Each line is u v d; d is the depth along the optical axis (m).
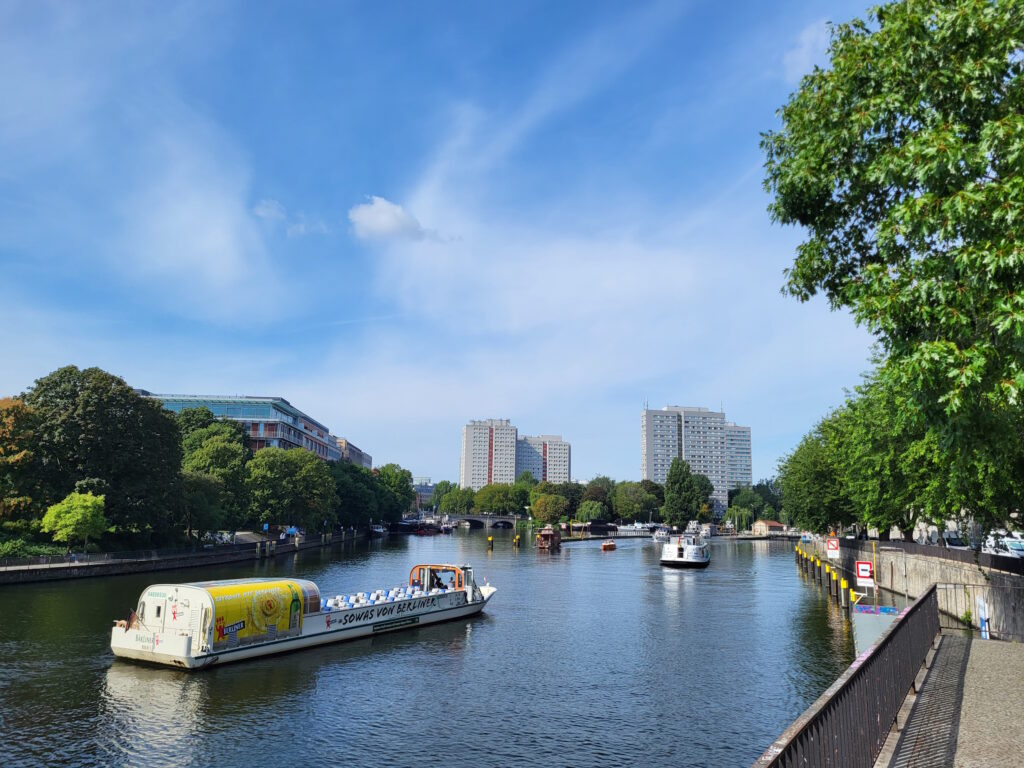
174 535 87.56
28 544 66.56
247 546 96.12
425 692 29.95
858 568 46.47
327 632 38.84
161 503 78.62
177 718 26.12
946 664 17.64
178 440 85.19
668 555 95.44
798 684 31.22
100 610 46.12
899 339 14.02
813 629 44.62
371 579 70.75
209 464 103.31
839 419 67.94
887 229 13.97
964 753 11.20
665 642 40.44
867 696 10.78
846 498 78.94
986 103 14.16
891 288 14.03
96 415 74.75
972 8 13.59
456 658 36.31
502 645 39.59
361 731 25.05
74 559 64.00
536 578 78.62
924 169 12.75
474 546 142.38
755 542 198.88
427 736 24.58
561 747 23.59
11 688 29.14
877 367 44.22
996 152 13.09
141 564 70.69
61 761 21.92
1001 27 13.53
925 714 13.41
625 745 23.78
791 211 17.55
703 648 38.78
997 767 10.55
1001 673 16.70
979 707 13.85
